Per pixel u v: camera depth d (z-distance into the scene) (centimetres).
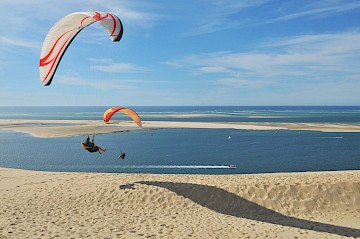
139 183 1478
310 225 1127
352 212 1273
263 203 1302
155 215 1185
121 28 1276
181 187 1392
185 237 966
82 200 1334
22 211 1200
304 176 1708
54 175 1806
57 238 930
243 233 1014
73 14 1216
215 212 1236
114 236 961
